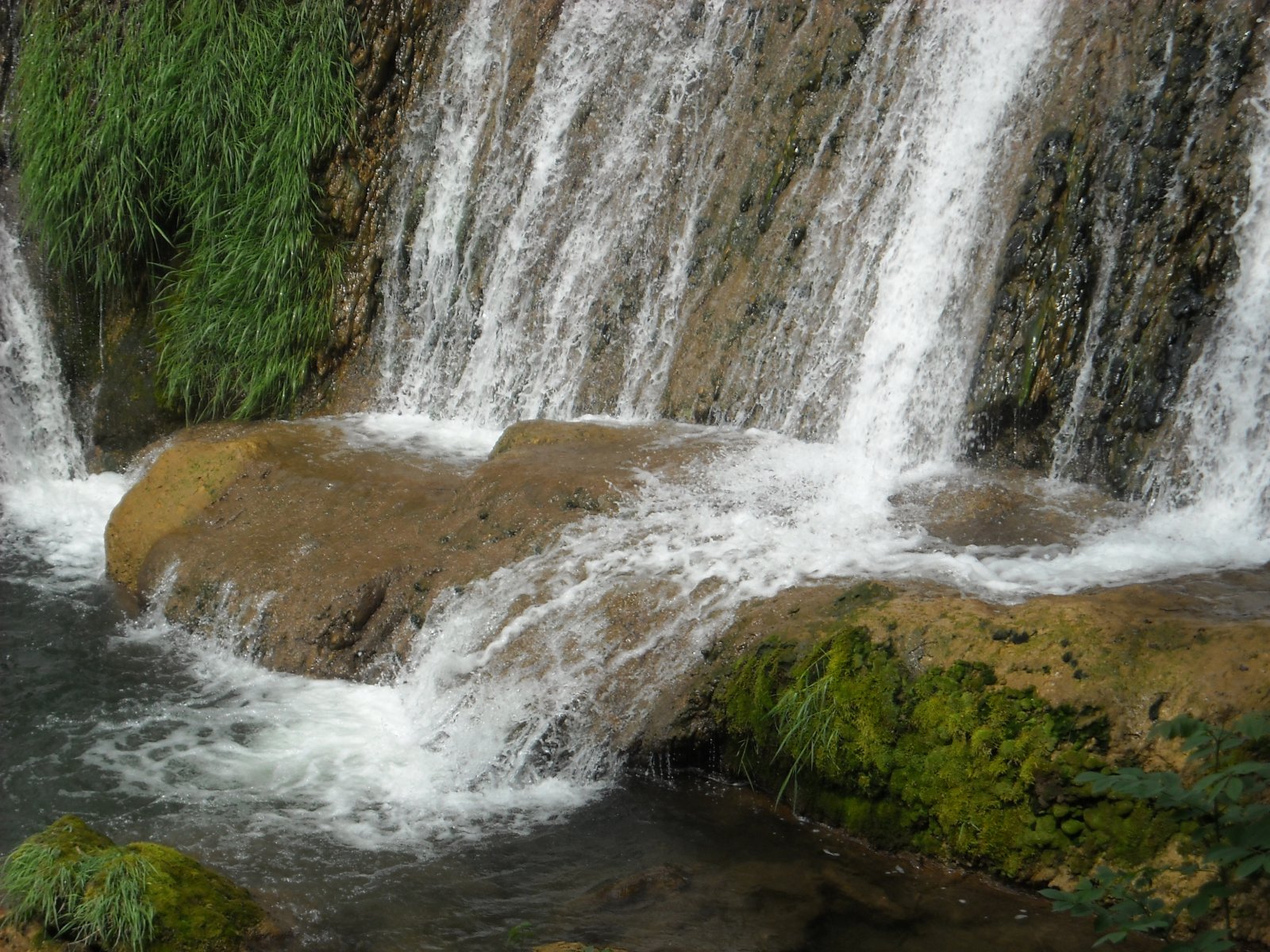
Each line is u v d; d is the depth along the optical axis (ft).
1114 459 24.02
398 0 34.78
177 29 34.50
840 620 19.01
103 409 34.53
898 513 23.38
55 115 34.22
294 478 27.45
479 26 34.50
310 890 16.85
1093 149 25.22
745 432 27.99
